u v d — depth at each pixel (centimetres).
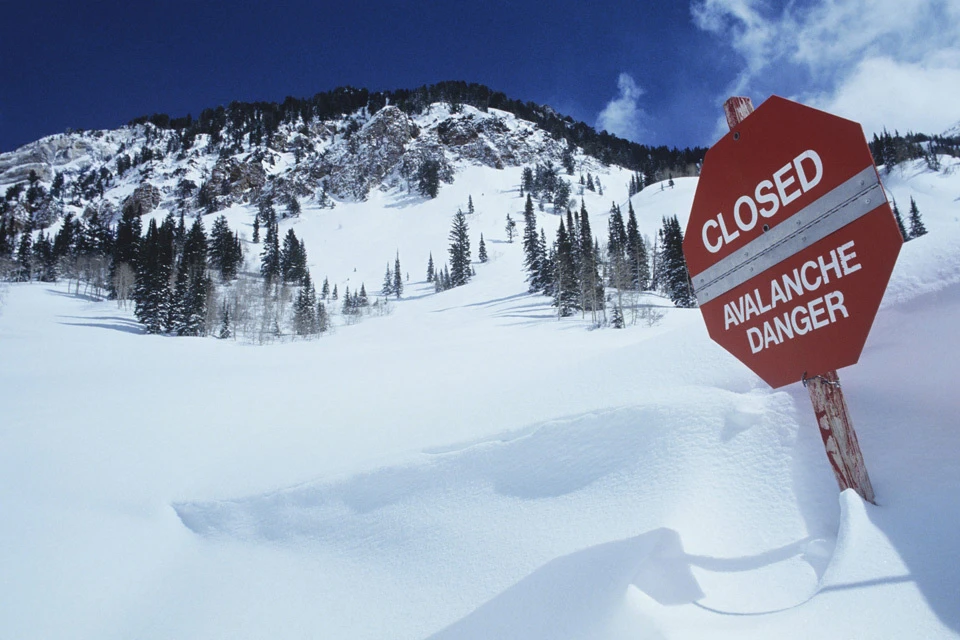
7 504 490
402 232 13138
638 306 4506
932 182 8512
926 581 142
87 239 8119
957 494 169
